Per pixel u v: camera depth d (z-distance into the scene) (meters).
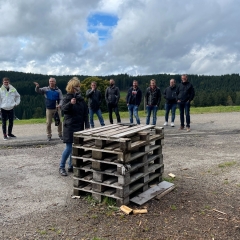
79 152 4.98
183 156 7.95
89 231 3.96
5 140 10.53
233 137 10.63
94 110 11.99
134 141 5.02
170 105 13.05
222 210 4.59
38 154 8.42
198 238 3.75
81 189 5.03
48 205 4.87
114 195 4.67
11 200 5.12
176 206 4.73
